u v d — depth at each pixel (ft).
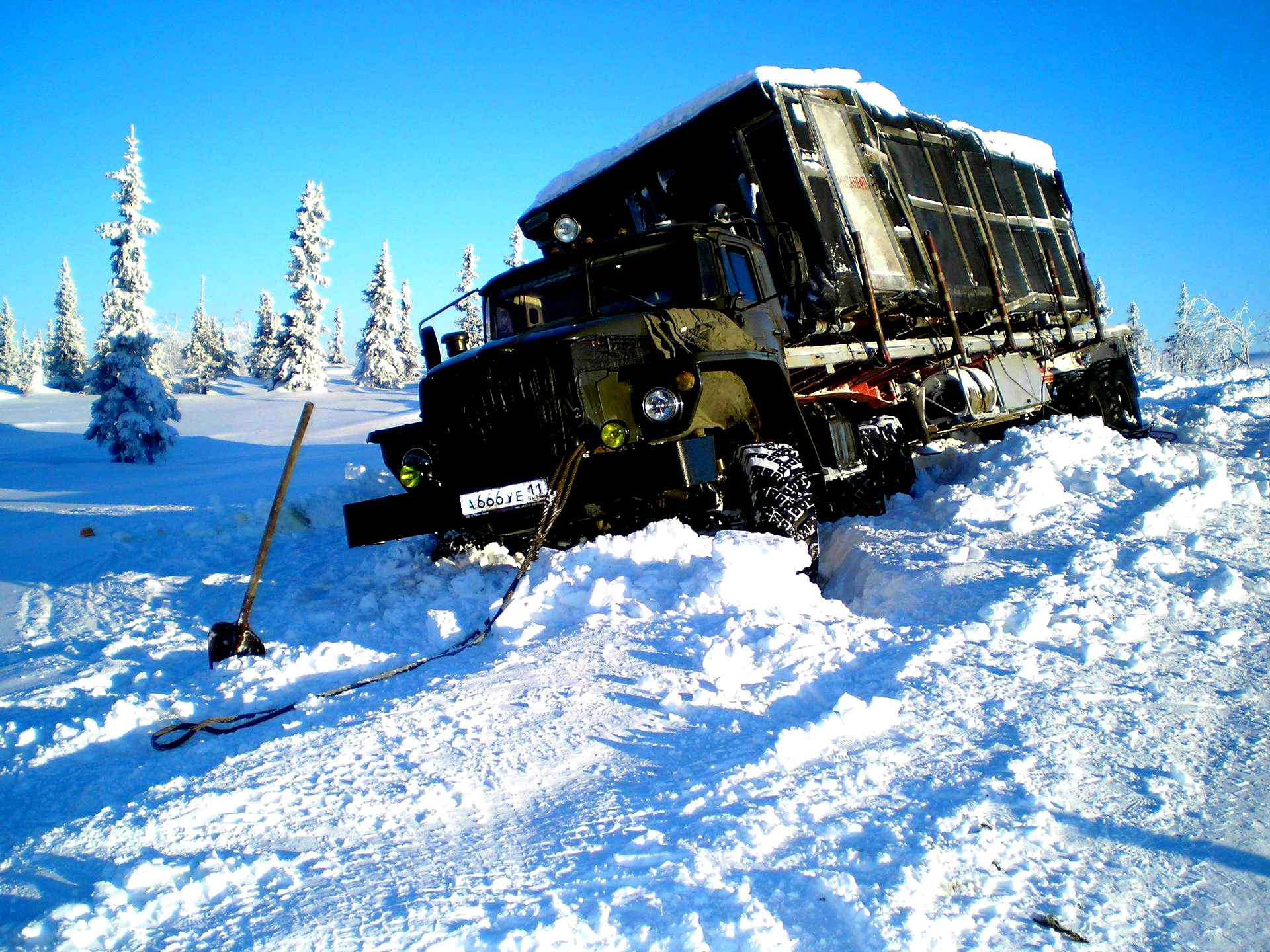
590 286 19.77
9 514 48.52
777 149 21.98
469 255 204.54
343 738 9.70
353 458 75.72
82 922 5.98
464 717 10.05
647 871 6.43
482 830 7.49
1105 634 11.22
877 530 18.38
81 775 9.95
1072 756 8.16
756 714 9.51
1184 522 16.07
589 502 15.89
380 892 6.40
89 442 123.85
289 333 193.47
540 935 5.57
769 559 13.87
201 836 7.72
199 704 12.28
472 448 17.34
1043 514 17.49
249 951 5.63
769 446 17.51
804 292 21.83
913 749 8.39
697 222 19.67
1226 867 6.50
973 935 5.70
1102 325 35.88
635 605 13.37
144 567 26.35
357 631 15.07
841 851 6.61
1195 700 9.39
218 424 138.10
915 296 24.52
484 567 18.20
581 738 9.29
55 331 258.98
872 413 22.59
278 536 29.32
